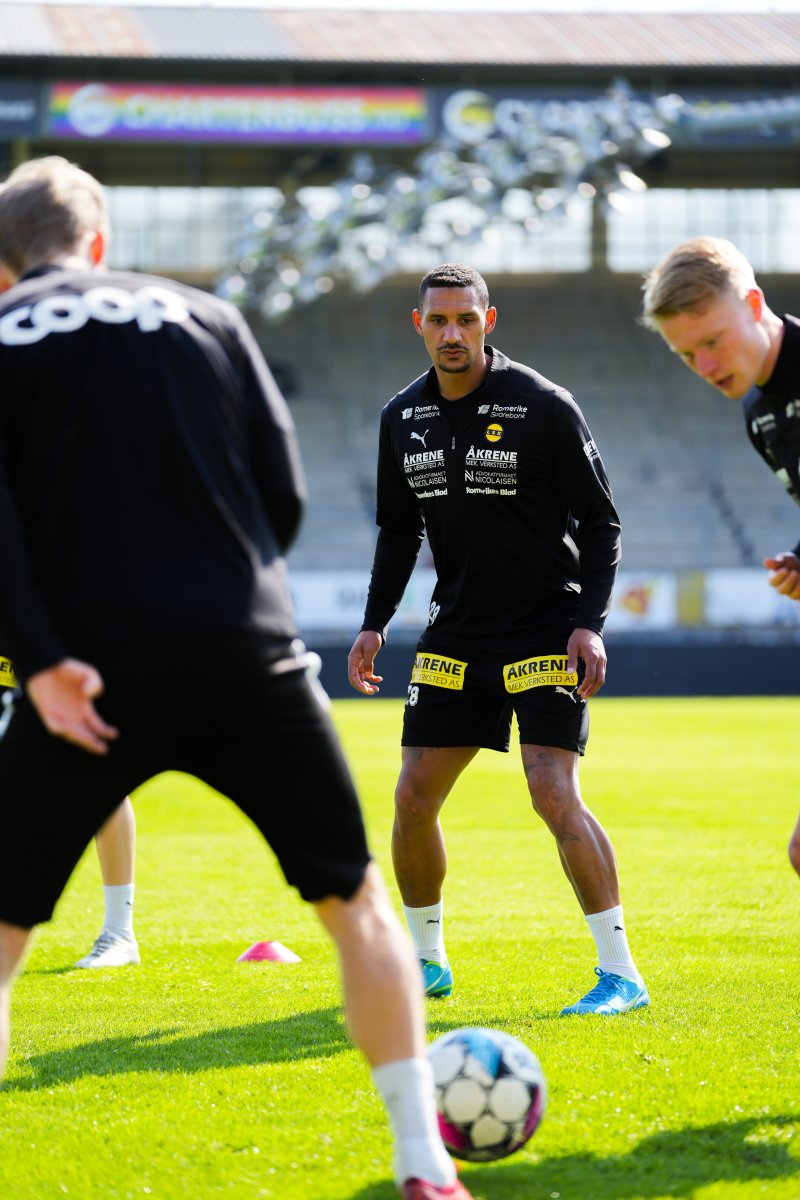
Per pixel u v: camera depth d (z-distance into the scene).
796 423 11.34
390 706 86.94
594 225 140.62
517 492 15.20
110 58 117.31
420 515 16.80
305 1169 10.23
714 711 76.81
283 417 9.50
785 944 18.86
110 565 8.62
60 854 8.88
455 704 15.79
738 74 122.19
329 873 9.04
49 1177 10.23
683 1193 9.67
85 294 9.10
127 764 8.92
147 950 18.98
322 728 9.09
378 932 9.05
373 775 44.75
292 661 9.05
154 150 131.88
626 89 112.94
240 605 8.76
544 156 112.25
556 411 15.01
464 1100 10.10
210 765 9.09
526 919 20.95
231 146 129.00
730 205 142.38
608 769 45.84
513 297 139.88
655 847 28.80
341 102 118.50
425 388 15.79
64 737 8.73
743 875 25.11
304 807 9.02
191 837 31.86
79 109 115.75
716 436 130.00
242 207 137.75
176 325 9.13
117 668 8.54
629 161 119.06
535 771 15.19
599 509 15.15
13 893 8.80
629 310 139.75
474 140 119.12
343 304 136.88
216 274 137.50
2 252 9.70
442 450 15.43
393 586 16.89
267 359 133.38
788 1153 10.38
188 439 8.88
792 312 138.75
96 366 8.84
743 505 123.62
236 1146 10.74
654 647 93.44
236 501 9.04
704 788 40.34
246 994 16.22
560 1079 12.10
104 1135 11.08
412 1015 8.95
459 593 15.77
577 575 15.80
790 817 33.78
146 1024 14.76
